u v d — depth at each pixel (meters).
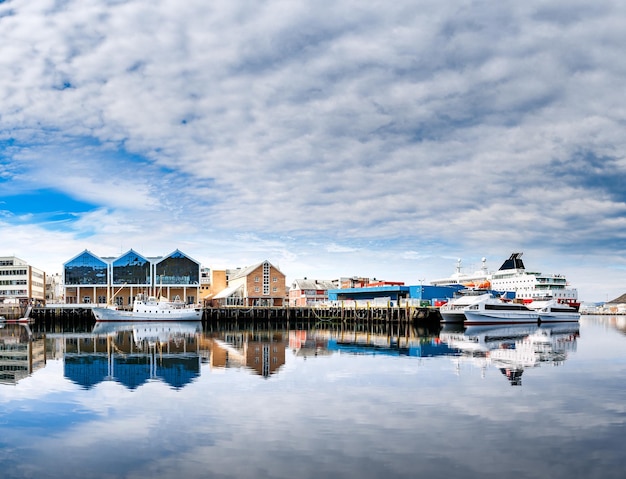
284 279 125.62
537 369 35.62
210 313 111.75
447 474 16.78
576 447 19.16
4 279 137.12
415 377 32.19
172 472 16.95
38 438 20.16
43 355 45.00
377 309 103.81
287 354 44.44
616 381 31.03
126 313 106.75
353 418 22.59
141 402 25.45
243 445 19.25
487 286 113.31
